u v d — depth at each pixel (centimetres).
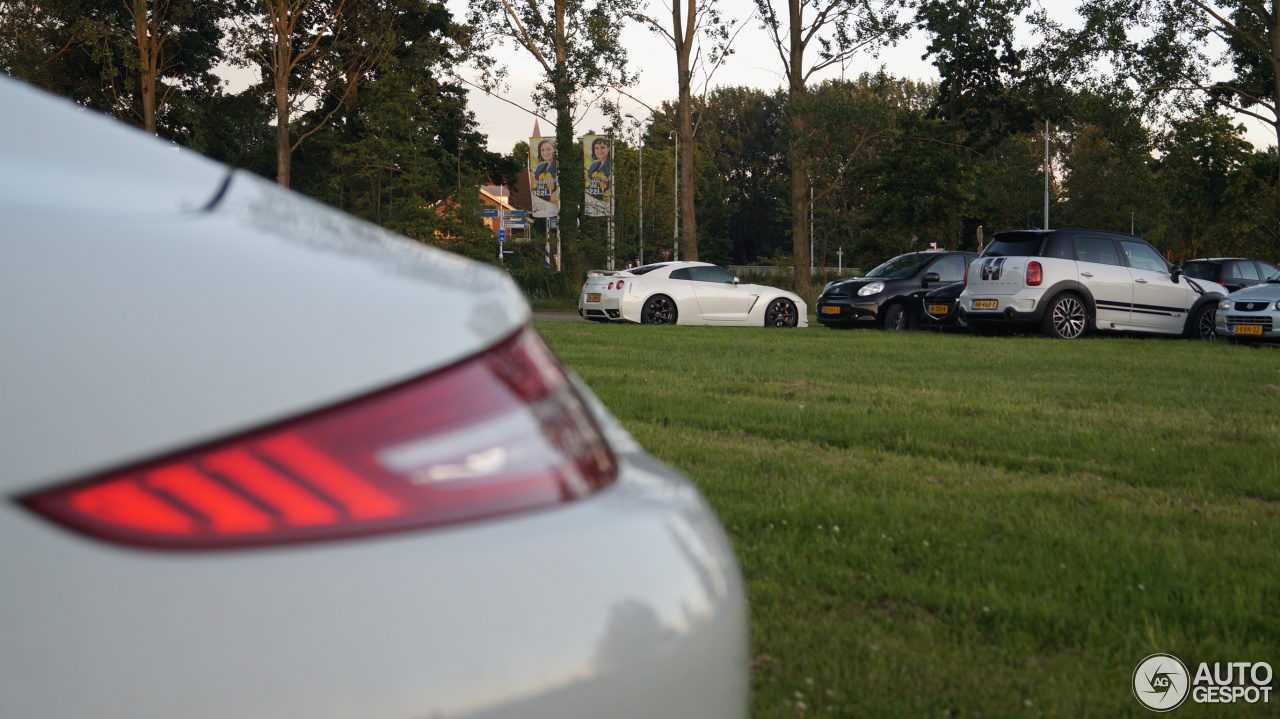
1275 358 1078
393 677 84
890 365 966
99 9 3628
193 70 3919
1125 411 659
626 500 104
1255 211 5328
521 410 98
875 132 3219
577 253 3484
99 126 120
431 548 88
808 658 252
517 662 89
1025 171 7212
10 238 92
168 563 81
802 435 569
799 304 1981
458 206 3256
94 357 86
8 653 78
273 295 93
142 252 95
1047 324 1459
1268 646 261
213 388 86
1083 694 237
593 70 3005
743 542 351
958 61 3291
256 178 128
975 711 227
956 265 1798
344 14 3672
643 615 97
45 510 80
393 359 92
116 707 79
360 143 3234
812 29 3095
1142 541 346
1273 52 2880
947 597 292
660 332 1486
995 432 565
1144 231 7169
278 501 84
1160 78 2988
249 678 81
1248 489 436
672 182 6456
